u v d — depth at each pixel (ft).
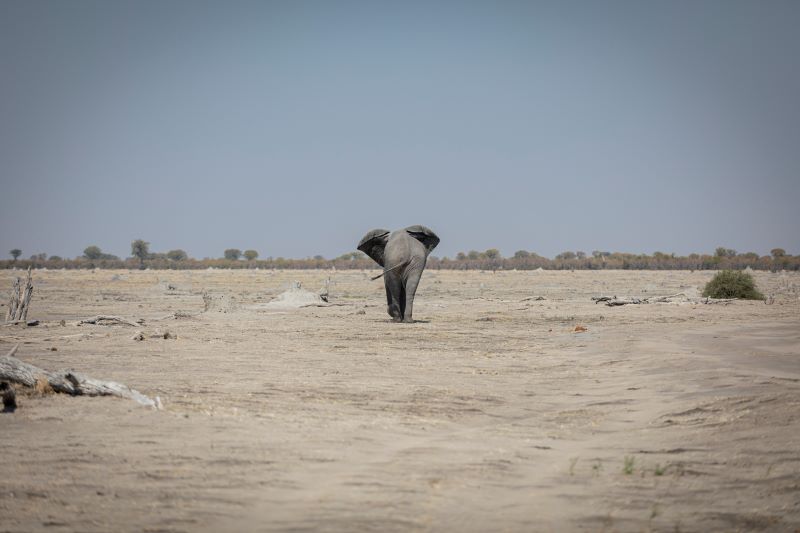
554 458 81.61
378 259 271.49
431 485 71.05
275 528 60.18
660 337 193.67
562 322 264.31
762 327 221.46
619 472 76.07
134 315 313.53
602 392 124.36
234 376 137.69
